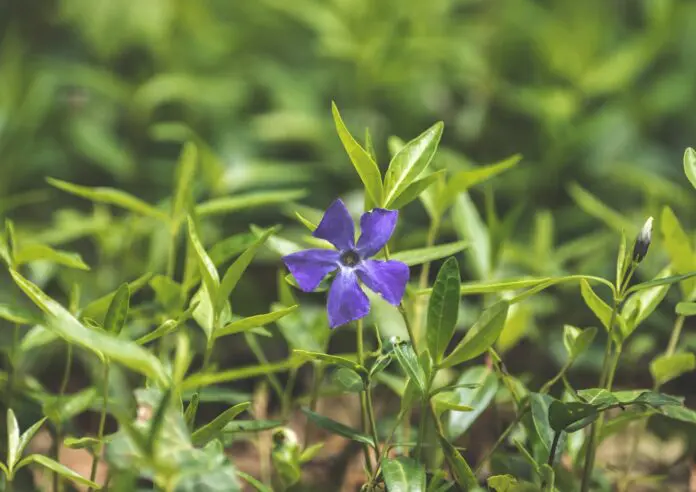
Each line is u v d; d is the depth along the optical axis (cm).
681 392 86
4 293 93
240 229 101
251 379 88
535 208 104
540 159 108
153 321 72
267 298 99
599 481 71
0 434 71
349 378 65
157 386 65
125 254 84
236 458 81
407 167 65
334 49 106
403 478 63
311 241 68
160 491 61
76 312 69
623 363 82
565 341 68
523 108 108
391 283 63
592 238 87
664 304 87
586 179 105
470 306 85
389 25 109
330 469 75
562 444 66
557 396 83
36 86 110
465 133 110
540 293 86
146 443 60
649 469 79
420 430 65
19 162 107
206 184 86
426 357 64
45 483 73
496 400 73
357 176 105
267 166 87
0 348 72
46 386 90
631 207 104
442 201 71
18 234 81
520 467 69
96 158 104
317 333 72
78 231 82
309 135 106
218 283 65
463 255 96
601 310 66
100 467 79
